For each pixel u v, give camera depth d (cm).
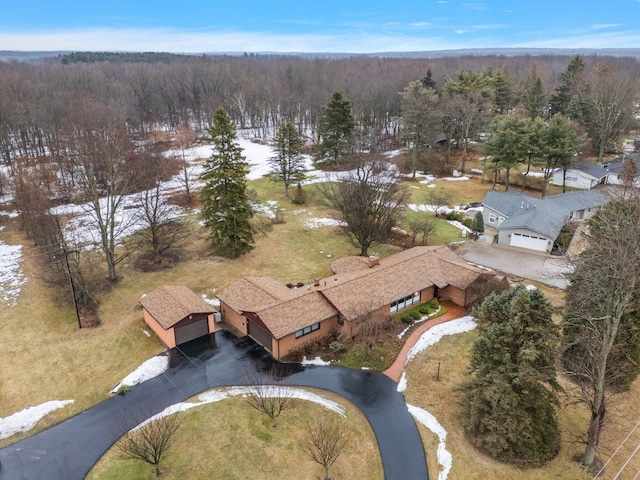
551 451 2083
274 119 10050
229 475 1956
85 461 2053
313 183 6222
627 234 1877
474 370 2189
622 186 4212
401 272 3247
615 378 2312
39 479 1967
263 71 12681
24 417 2311
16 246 4306
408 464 2031
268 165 7338
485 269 3656
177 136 8125
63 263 3319
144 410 2336
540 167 6762
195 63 13612
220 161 3803
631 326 2312
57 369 2666
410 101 6638
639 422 2278
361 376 2592
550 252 4206
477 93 6969
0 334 2970
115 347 2858
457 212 5112
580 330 2366
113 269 3622
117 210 5062
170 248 4219
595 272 2053
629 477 1978
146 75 11244
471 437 2166
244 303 2977
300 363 2706
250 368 2658
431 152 7025
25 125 6912
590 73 8512
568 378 2562
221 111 3722
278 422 2250
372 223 3844
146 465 2008
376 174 4419
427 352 2792
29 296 3428
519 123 5600
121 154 4188
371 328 2795
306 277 3681
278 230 4706
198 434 2175
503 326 2059
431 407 2366
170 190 5844
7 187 5641
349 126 6731
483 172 6391
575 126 6388
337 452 1995
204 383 2536
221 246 4009
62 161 5394
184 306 2892
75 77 10088
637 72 11500
